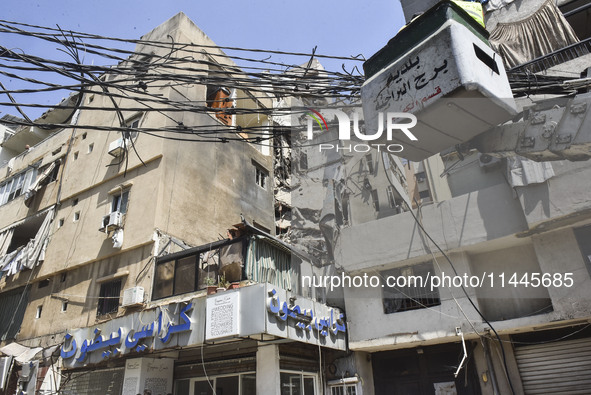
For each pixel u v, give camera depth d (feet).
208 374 33.22
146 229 40.68
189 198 46.01
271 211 61.62
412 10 25.04
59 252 47.78
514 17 30.71
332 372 33.78
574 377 26.12
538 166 25.48
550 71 27.09
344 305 33.19
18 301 49.88
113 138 50.98
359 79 16.94
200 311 29.14
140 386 31.32
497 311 27.55
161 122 46.93
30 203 56.80
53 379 37.83
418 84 10.34
